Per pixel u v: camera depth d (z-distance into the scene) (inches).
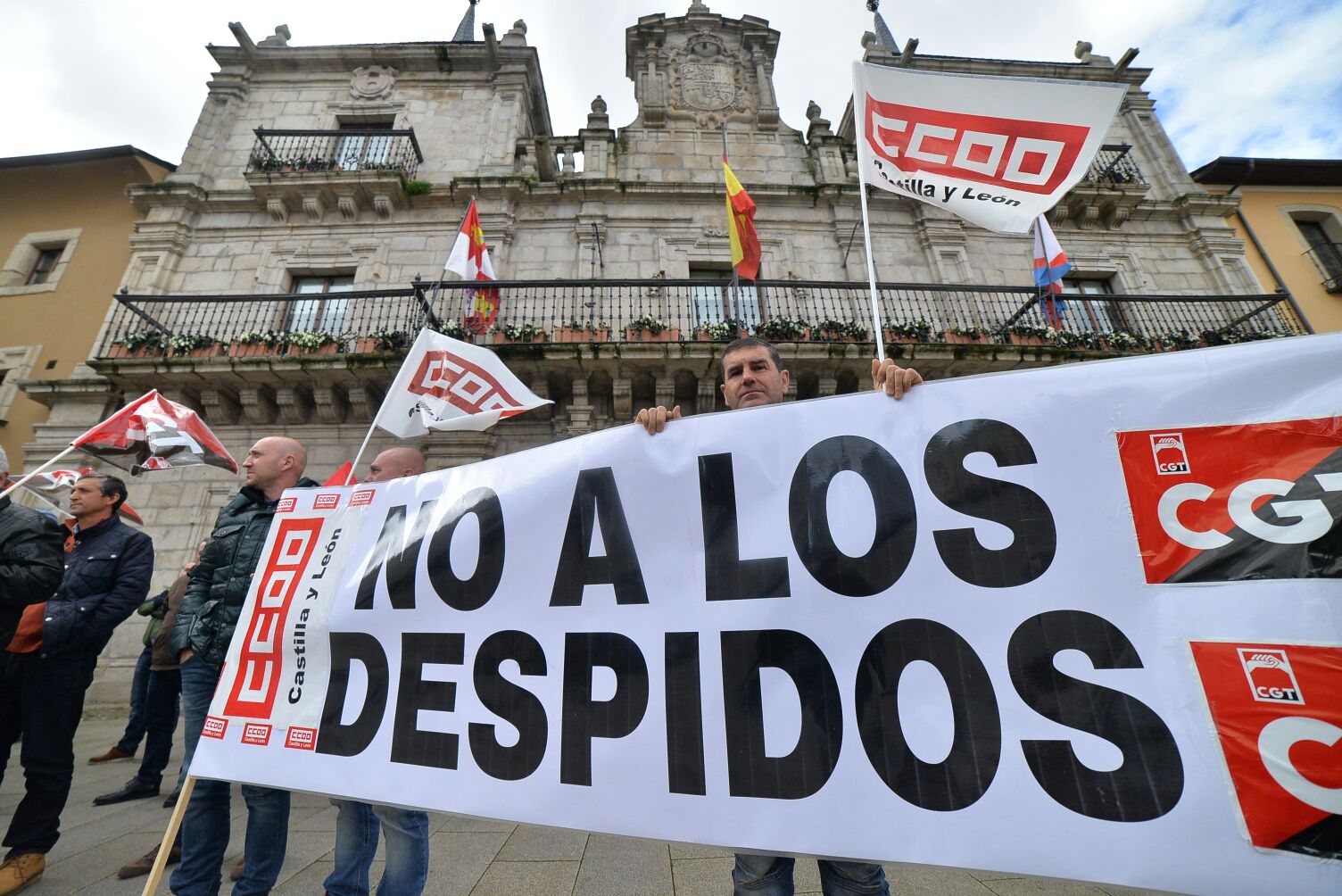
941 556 50.3
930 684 47.1
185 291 355.9
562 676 58.4
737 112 432.1
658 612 57.0
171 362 296.2
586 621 59.5
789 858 54.3
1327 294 386.6
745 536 56.6
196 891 69.1
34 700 94.4
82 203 402.0
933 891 89.8
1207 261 386.0
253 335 314.5
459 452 311.0
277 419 322.0
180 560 291.3
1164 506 45.4
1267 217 415.2
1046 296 323.6
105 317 360.5
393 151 402.6
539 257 369.4
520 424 319.3
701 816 49.0
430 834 115.0
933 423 54.5
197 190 375.2
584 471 65.9
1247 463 44.1
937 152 94.5
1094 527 46.9
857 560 52.4
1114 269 379.9
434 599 67.7
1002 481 50.6
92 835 111.5
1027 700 44.5
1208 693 40.6
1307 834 36.2
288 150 401.4
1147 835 39.1
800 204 391.5
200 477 307.7
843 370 312.8
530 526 66.1
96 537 110.6
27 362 346.9
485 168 395.9
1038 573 47.2
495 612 64.0
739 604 54.5
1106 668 43.3
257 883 70.6
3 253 388.2
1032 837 41.1
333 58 433.4
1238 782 38.4
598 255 365.1
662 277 361.7
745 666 52.3
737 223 307.7
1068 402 50.9
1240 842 37.4
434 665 64.8
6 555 84.5
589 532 63.0
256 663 73.5
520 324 339.0
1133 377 49.6
